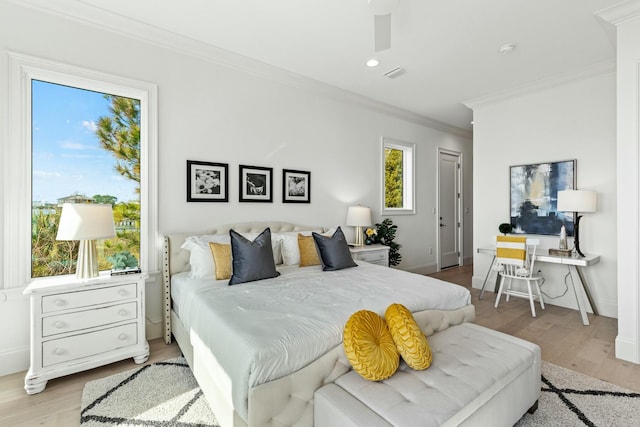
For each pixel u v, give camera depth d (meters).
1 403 1.82
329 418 1.28
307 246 3.08
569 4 2.30
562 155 3.71
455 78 3.67
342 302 1.91
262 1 2.29
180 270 2.76
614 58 3.15
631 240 2.36
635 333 2.34
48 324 1.96
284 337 1.43
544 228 3.86
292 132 3.69
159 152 2.78
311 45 2.92
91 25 2.46
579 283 3.53
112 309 2.19
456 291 2.27
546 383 2.05
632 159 2.35
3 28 2.14
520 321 3.22
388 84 3.85
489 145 4.41
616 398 1.88
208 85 3.05
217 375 1.56
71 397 1.88
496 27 2.61
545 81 3.70
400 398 1.27
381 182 4.74
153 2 2.30
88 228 2.06
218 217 3.13
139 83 2.66
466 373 1.43
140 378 2.08
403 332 1.50
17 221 2.19
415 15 2.44
